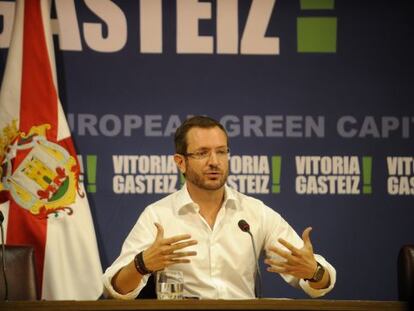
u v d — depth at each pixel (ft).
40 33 20.56
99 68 21.68
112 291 15.06
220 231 16.83
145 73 21.79
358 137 21.88
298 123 21.84
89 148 21.49
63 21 21.65
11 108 20.22
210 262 16.60
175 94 21.79
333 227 21.72
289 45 21.95
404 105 21.84
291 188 21.72
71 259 19.86
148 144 21.62
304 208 21.71
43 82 20.42
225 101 21.83
